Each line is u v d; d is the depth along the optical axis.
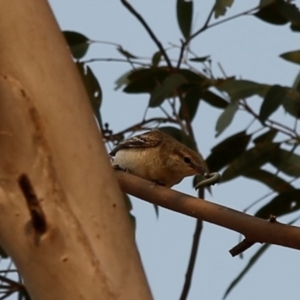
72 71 6.67
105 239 6.20
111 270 6.11
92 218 6.24
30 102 6.38
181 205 8.55
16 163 6.22
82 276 6.05
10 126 6.25
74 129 6.44
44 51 6.63
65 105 6.49
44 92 6.46
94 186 6.34
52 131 6.36
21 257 6.12
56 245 6.09
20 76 6.49
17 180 6.20
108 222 6.27
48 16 6.77
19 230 6.12
